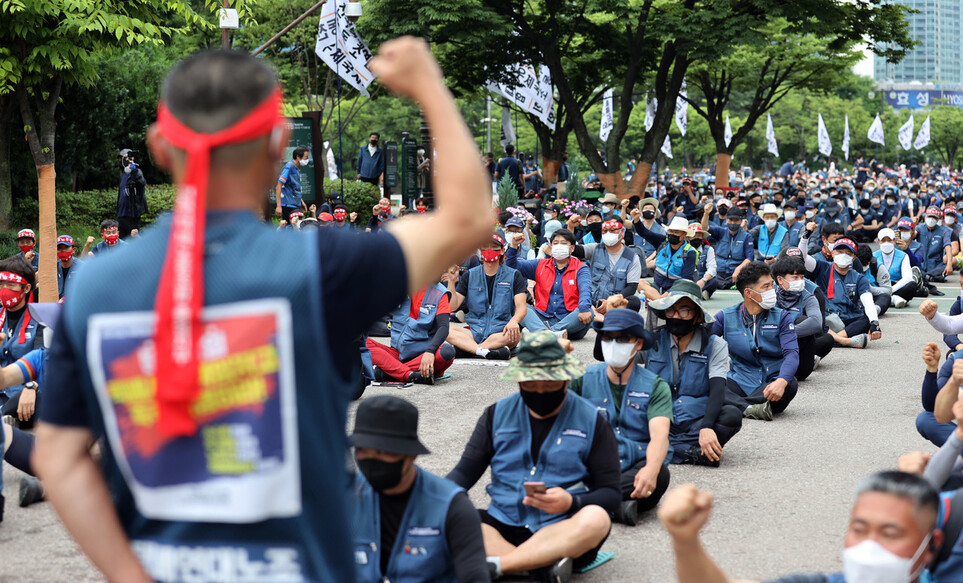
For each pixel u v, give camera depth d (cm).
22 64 1144
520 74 3048
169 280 154
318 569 160
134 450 157
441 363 970
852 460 693
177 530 159
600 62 3159
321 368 160
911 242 1875
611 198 1736
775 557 509
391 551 369
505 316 1110
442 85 176
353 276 161
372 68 174
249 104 161
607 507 462
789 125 8562
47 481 165
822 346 1033
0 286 743
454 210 170
